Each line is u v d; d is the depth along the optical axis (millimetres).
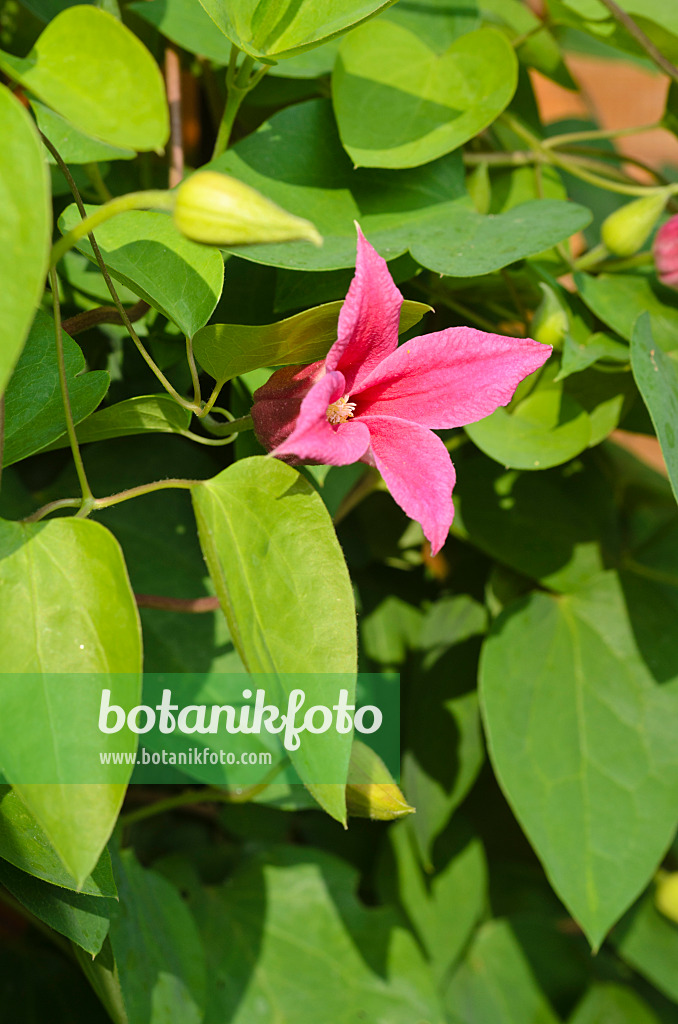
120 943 487
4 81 495
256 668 407
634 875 521
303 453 391
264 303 492
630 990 752
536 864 758
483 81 493
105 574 395
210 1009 560
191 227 379
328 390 396
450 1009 711
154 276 439
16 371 435
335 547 412
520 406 510
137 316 484
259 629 409
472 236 483
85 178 522
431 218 490
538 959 761
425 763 581
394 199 491
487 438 503
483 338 416
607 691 543
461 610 609
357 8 450
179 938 530
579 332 512
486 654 533
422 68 497
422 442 413
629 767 534
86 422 441
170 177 519
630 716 541
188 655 509
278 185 481
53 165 498
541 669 540
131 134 381
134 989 489
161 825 664
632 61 703
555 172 566
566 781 528
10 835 420
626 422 541
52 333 440
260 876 623
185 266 440
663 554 627
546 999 746
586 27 539
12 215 369
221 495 416
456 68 496
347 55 491
